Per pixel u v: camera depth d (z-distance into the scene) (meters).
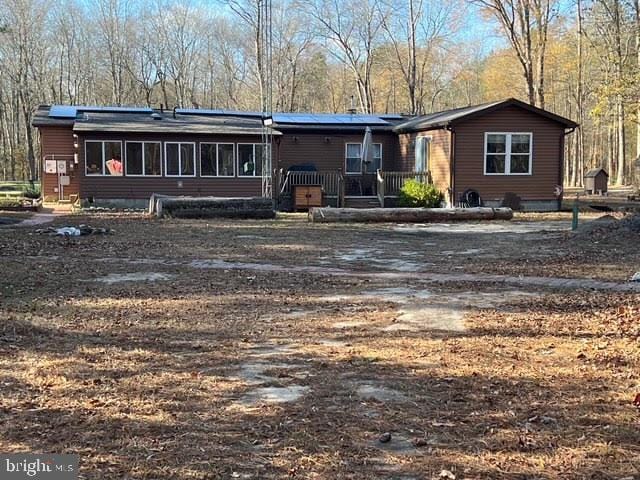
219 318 6.29
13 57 41.75
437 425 3.61
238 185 22.78
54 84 45.91
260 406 3.91
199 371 4.60
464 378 4.43
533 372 4.56
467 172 21.44
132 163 22.02
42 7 43.03
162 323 6.07
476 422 3.65
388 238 13.73
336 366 4.73
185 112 25.95
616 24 32.06
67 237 13.00
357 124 25.69
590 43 37.50
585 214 20.38
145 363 4.78
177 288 7.88
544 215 19.94
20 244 11.79
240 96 50.25
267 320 6.22
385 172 23.20
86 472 3.01
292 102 46.62
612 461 3.14
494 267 9.64
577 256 10.66
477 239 13.56
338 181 22.97
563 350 5.13
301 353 5.07
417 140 23.73
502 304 6.96
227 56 50.06
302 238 13.54
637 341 5.38
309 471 3.04
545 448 3.30
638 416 3.73
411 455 3.22
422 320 6.20
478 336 5.58
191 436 3.45
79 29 46.59
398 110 52.94
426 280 8.54
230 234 14.15
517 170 21.81
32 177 40.34
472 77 52.25
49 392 4.12
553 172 22.05
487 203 21.66
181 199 18.44
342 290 7.81
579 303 6.98
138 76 48.00
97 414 3.75
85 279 8.43
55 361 4.78
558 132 21.95
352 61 43.94
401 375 4.51
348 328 5.89
